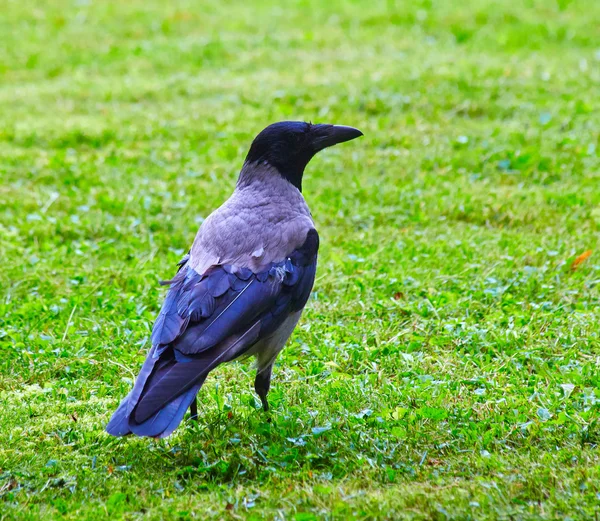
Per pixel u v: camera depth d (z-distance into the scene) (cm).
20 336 1041
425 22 2817
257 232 832
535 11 2859
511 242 1339
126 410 691
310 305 1133
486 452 761
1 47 2697
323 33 2759
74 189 1641
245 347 762
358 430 810
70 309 1127
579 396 857
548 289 1159
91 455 785
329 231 1430
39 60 2589
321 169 1717
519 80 2202
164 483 741
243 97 2172
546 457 748
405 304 1132
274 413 854
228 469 754
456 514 654
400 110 2036
